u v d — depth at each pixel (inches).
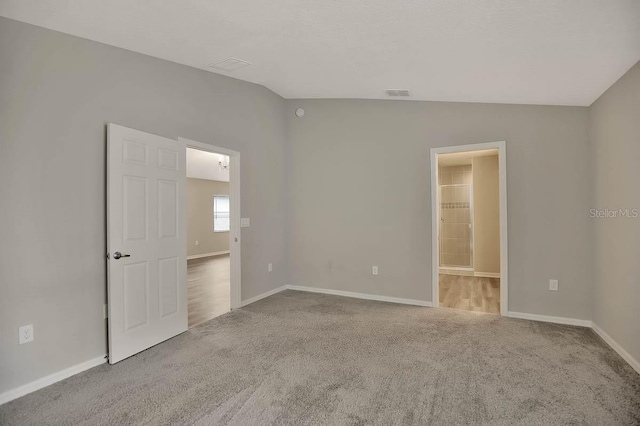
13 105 86.5
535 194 144.8
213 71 146.9
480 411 79.0
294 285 202.2
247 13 91.5
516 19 79.6
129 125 115.5
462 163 269.7
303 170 198.5
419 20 87.0
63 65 97.3
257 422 75.4
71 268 98.6
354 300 177.8
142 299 114.8
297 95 190.1
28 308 89.1
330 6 86.4
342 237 188.4
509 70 110.9
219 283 228.8
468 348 115.0
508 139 149.7
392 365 102.7
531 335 126.7
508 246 149.5
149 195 118.3
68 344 97.6
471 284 219.5
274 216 192.2
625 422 74.6
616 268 112.5
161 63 127.5
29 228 89.4
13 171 86.4
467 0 74.9
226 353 112.1
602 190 123.8
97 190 105.6
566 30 81.9
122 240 108.3
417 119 169.3
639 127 96.7
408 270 172.1
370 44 106.7
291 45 113.6
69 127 98.4
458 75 122.7
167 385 91.6
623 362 104.2
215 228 411.8
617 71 104.0
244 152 168.9
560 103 138.1
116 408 80.9
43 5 82.8
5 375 84.6
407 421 75.5
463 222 272.1
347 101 187.2
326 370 99.7
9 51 86.0
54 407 81.5
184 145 135.3
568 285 139.8
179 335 128.6
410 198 171.5
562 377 94.8
